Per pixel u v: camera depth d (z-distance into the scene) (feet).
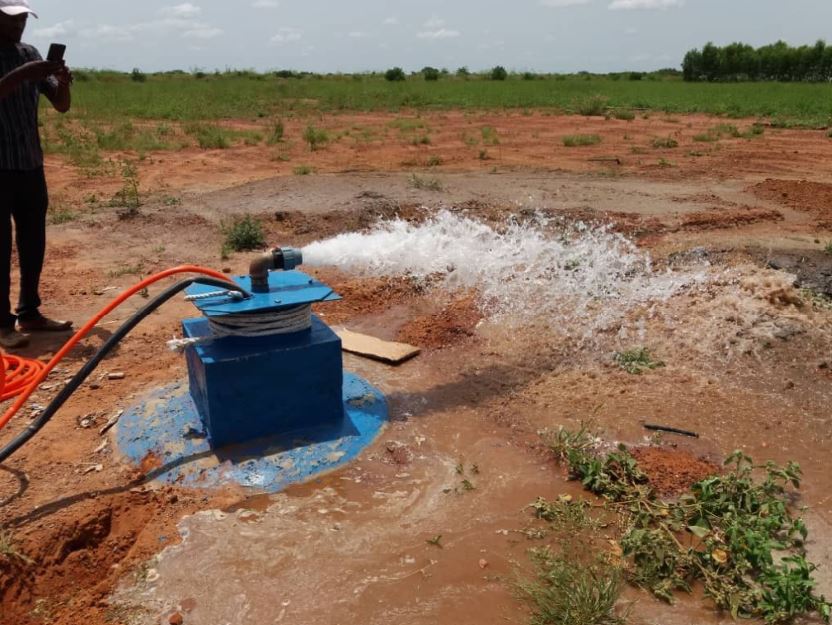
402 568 9.66
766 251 22.21
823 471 11.78
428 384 14.98
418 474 11.77
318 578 9.48
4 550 9.71
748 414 13.46
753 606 9.00
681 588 9.34
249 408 12.25
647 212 27.99
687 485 11.31
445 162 45.44
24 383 14.60
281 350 12.14
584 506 10.89
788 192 32.37
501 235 24.75
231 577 9.48
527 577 9.46
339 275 21.72
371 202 28.99
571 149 52.47
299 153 50.34
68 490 11.29
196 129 61.05
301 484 11.43
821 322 16.57
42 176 16.76
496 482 11.60
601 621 8.63
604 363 15.58
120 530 10.62
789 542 10.06
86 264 23.54
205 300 12.05
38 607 9.35
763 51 206.18
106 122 67.46
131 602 9.12
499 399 14.29
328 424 13.04
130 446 12.35
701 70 208.95
